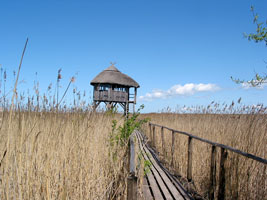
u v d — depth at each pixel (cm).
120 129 485
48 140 226
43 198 215
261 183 312
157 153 746
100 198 281
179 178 465
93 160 307
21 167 188
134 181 191
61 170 235
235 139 381
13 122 187
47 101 222
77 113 275
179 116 881
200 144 486
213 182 345
